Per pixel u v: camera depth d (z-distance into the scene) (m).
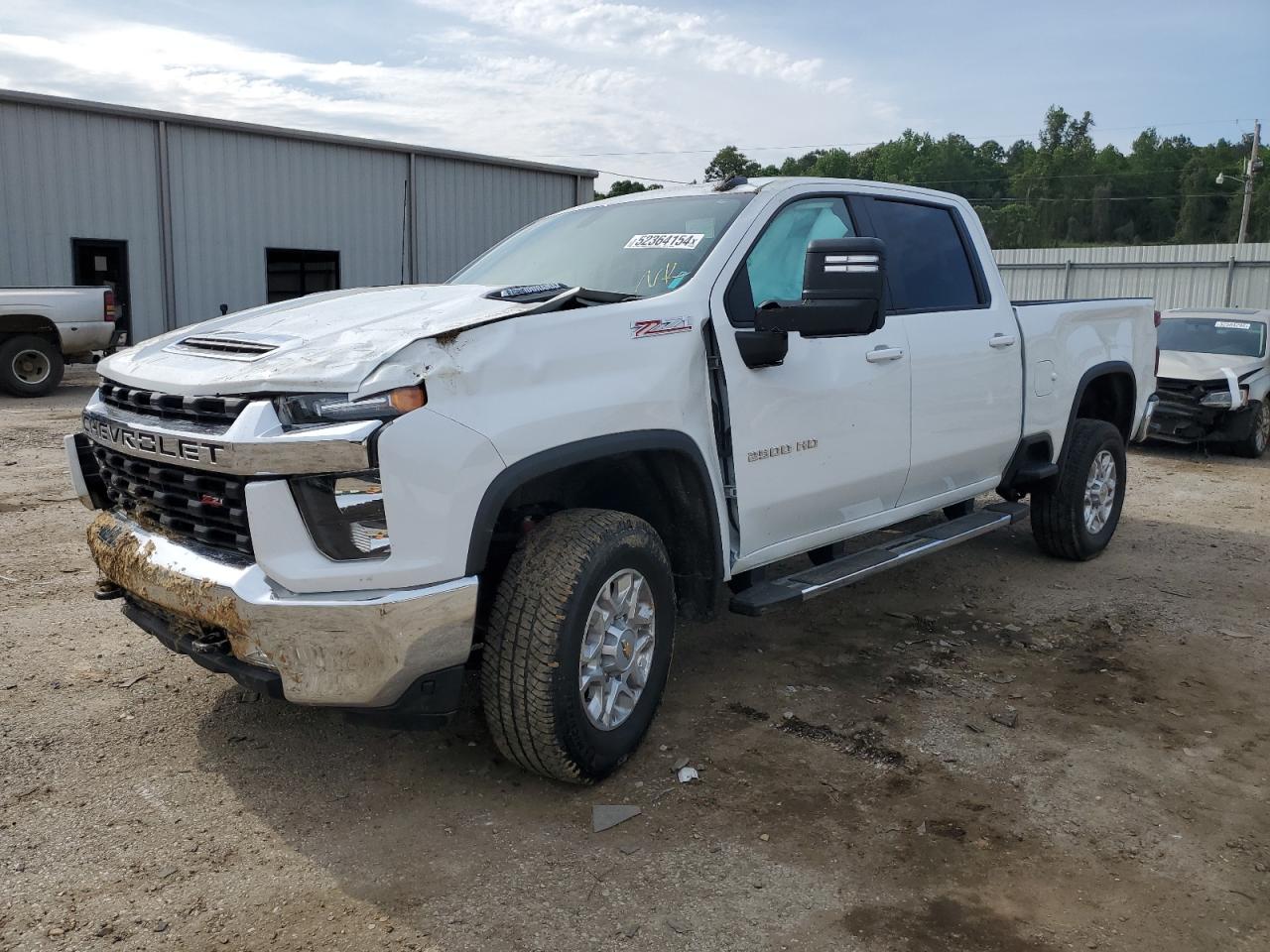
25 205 18.03
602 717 3.36
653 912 2.77
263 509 2.80
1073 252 38.00
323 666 2.84
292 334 3.27
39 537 6.34
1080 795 3.44
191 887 2.84
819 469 4.20
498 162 24.14
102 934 2.63
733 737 3.84
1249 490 9.27
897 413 4.58
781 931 2.70
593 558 3.19
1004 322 5.34
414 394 2.84
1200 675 4.55
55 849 3.01
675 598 3.66
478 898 2.82
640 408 3.42
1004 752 3.76
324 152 21.41
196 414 2.98
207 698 4.05
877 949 2.63
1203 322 12.27
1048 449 5.88
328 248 21.77
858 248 3.54
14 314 13.74
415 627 2.85
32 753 3.58
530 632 3.11
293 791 3.37
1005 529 7.25
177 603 3.02
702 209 4.26
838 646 4.85
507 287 3.88
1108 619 5.31
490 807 3.30
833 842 3.12
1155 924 2.75
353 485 2.80
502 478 3.00
